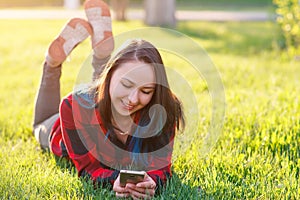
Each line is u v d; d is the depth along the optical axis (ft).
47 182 11.06
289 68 26.94
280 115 15.88
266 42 37.42
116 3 51.44
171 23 48.11
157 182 10.84
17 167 12.01
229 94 19.65
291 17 30.19
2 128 15.75
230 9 69.97
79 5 69.72
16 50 33.04
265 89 21.40
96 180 11.00
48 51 13.71
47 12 61.21
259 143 13.47
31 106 18.49
